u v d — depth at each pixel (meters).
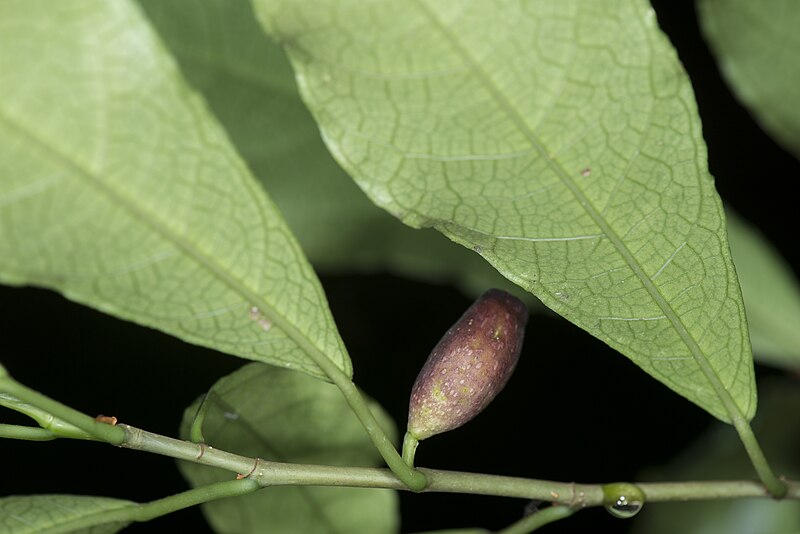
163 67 0.20
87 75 0.20
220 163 0.21
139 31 0.20
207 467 0.26
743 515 0.30
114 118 0.20
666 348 0.23
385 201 0.22
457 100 0.21
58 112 0.20
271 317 0.22
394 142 0.21
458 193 0.22
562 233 0.22
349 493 0.28
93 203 0.21
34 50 0.20
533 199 0.22
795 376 0.31
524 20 0.21
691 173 0.22
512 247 0.22
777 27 0.29
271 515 0.27
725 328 0.23
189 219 0.21
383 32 0.21
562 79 0.21
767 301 0.31
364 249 0.31
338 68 0.21
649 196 0.22
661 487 0.24
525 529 0.24
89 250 0.21
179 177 0.21
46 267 0.21
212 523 0.27
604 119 0.21
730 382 0.24
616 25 0.21
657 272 0.23
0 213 0.20
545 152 0.21
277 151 0.30
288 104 0.30
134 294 0.21
